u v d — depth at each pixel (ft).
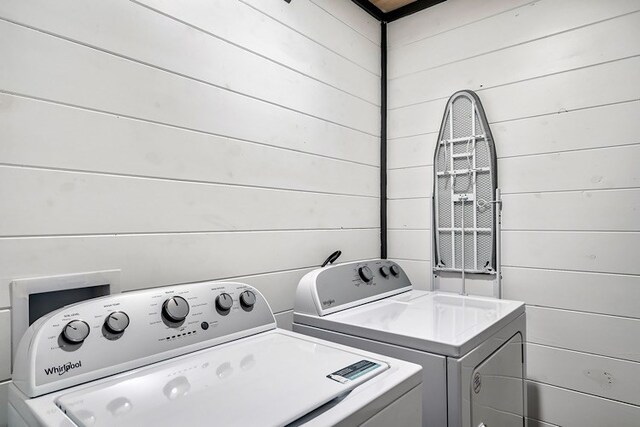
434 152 7.18
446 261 6.86
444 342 3.69
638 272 5.26
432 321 4.48
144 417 2.23
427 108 7.33
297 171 5.89
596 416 5.50
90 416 2.24
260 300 4.12
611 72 5.54
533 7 6.22
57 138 3.43
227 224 4.85
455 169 6.75
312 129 6.19
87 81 3.62
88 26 3.64
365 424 2.51
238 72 5.03
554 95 5.98
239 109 5.03
